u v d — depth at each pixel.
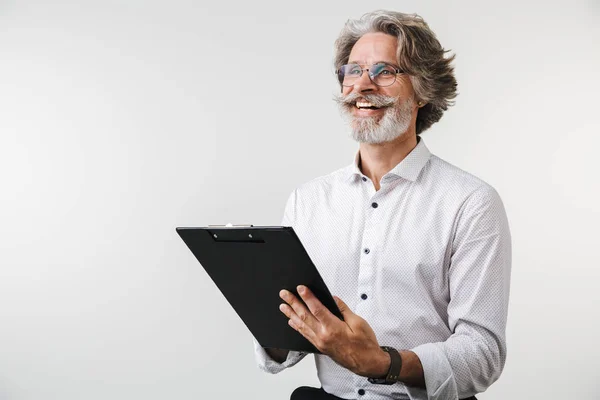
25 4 3.90
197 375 3.71
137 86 3.81
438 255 1.76
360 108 1.88
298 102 3.61
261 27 3.66
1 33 3.92
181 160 3.75
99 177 3.83
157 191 3.78
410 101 1.87
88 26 3.85
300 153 3.61
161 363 3.74
